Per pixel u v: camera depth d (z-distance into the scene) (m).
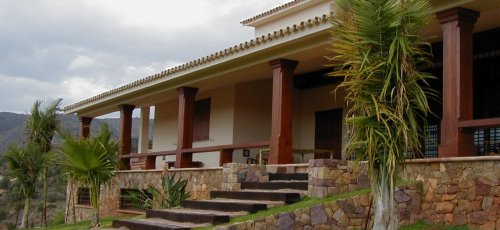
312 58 12.72
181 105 16.45
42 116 20.83
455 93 9.09
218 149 14.50
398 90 6.97
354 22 7.25
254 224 8.31
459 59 9.11
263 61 13.10
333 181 9.21
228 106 17.17
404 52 6.96
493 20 10.26
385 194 6.95
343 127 15.65
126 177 17.89
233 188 10.93
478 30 11.06
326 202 8.73
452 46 9.21
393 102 7.11
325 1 18.44
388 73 7.04
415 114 7.38
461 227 8.62
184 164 16.06
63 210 28.80
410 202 9.11
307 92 17.19
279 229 8.45
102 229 10.46
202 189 14.06
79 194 20.56
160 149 20.91
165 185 13.50
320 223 8.64
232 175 11.00
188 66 15.05
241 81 16.03
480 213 8.46
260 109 17.41
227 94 17.28
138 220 10.13
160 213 10.24
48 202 32.34
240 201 9.92
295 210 8.55
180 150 16.11
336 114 16.06
